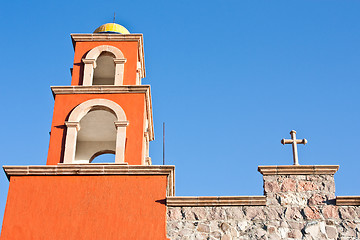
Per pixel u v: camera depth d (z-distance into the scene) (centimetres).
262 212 1766
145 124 2095
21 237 1744
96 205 1792
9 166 1853
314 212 1758
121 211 1780
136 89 2069
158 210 1780
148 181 1834
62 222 1767
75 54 2206
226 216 1762
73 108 2041
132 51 2212
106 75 2356
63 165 1855
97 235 1744
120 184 1830
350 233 1717
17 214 1781
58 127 2006
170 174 1855
